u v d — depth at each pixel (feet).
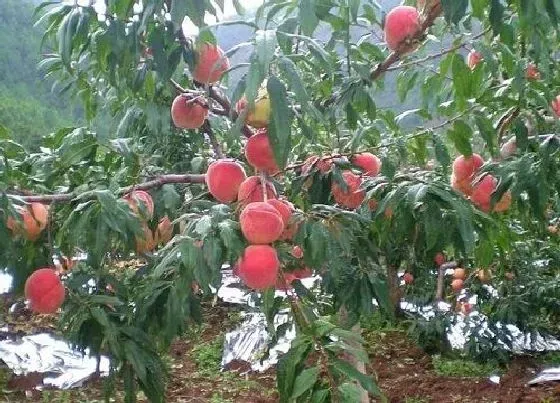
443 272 20.48
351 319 7.73
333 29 7.53
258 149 6.31
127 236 6.77
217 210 5.76
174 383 18.22
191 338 21.83
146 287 6.64
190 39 6.99
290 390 5.62
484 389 17.07
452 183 8.27
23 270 7.22
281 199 6.67
